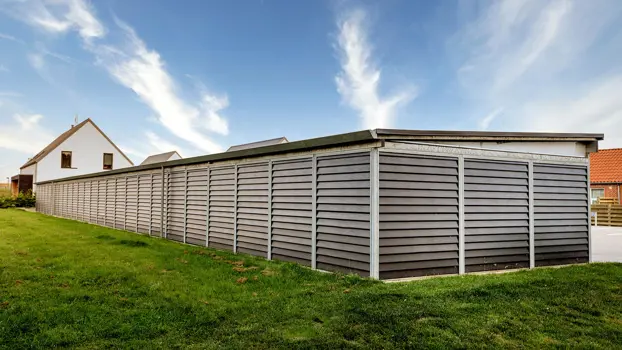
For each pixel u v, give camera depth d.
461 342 3.31
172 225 10.98
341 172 6.11
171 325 3.75
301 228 6.83
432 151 6.05
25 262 6.75
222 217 8.98
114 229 14.05
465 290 4.73
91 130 32.06
